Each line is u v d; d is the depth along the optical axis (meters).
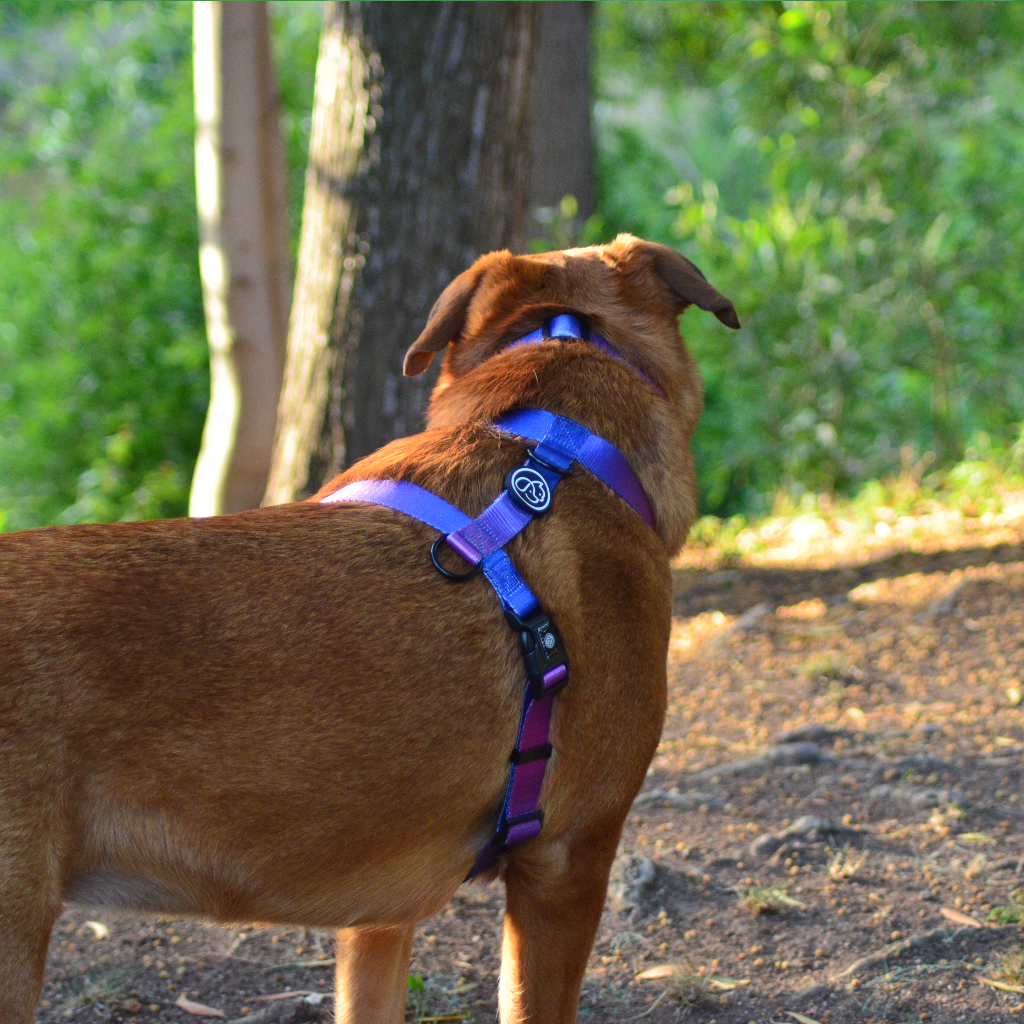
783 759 3.84
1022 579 5.25
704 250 7.54
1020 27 7.98
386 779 1.83
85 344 10.96
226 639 1.76
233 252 5.79
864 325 7.45
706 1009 2.63
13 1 12.33
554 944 2.10
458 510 2.03
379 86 4.86
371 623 1.85
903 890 3.05
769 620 5.29
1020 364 7.64
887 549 6.14
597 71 13.23
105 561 1.77
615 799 2.10
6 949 1.60
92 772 1.67
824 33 7.57
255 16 5.72
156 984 2.77
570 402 2.26
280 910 1.85
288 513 1.96
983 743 3.89
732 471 8.62
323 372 5.02
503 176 5.03
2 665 1.63
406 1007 2.61
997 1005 2.54
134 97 11.59
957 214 7.66
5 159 11.47
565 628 2.00
